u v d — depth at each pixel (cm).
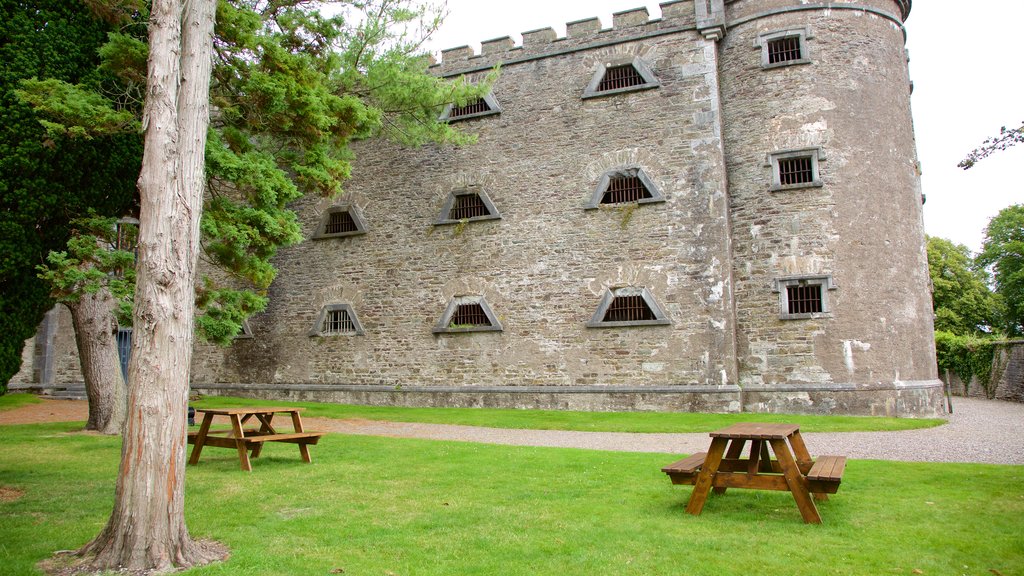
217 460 955
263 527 595
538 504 674
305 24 1280
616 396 1677
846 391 1534
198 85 582
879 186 1627
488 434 1280
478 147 1909
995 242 4091
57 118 803
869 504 659
